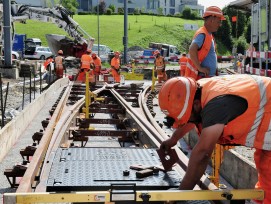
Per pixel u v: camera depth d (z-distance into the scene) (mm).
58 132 6008
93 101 12062
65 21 25375
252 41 11438
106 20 78938
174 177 3436
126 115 9281
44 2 25750
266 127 2773
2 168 6152
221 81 2818
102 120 8344
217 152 4598
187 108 2775
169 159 3590
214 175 4652
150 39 65500
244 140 2859
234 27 67688
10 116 10828
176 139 3516
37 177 3900
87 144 7492
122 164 3766
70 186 3072
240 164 5219
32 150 5668
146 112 9711
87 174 3402
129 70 30828
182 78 2850
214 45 5613
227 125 2742
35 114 10875
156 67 20656
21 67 23969
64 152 4211
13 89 17688
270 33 9789
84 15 88500
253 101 2703
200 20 93125
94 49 44469
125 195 2584
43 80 21922
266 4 9945
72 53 25797
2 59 23734
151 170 3482
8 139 7141
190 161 2654
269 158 3037
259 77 2893
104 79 21062
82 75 18125
